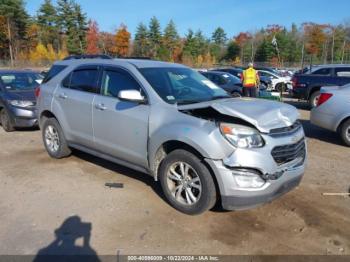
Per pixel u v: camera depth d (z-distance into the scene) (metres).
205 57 84.69
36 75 9.97
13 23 68.31
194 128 3.88
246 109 3.94
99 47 75.56
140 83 4.63
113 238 3.64
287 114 4.12
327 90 7.75
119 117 4.71
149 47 85.88
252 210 4.25
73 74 5.75
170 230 3.80
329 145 7.50
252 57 81.94
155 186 4.96
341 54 88.38
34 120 8.37
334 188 4.96
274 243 3.58
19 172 5.54
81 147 5.62
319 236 3.71
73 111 5.52
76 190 4.83
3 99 8.50
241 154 3.64
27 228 3.82
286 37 87.38
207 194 3.87
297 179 4.12
